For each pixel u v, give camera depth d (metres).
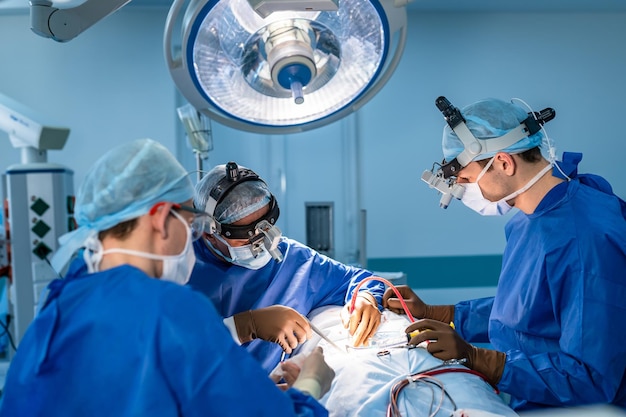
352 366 1.35
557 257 1.36
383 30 1.04
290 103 1.15
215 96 1.10
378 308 1.68
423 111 3.62
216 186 1.47
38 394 0.89
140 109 3.47
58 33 1.11
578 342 1.27
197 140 2.36
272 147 3.56
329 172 3.60
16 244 2.12
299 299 1.70
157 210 1.02
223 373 0.89
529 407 1.39
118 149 1.07
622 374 1.27
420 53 3.61
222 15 1.00
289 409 0.92
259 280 1.67
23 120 2.07
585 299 1.28
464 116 1.47
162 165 1.06
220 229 1.47
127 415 0.86
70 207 2.24
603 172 3.68
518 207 1.51
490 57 3.63
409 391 1.24
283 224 3.59
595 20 3.64
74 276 1.01
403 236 3.63
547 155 1.52
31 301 2.14
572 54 3.65
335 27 1.05
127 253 1.01
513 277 1.52
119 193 1.01
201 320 0.90
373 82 1.14
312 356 1.14
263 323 1.48
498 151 1.43
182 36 0.99
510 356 1.38
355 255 3.61
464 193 1.51
